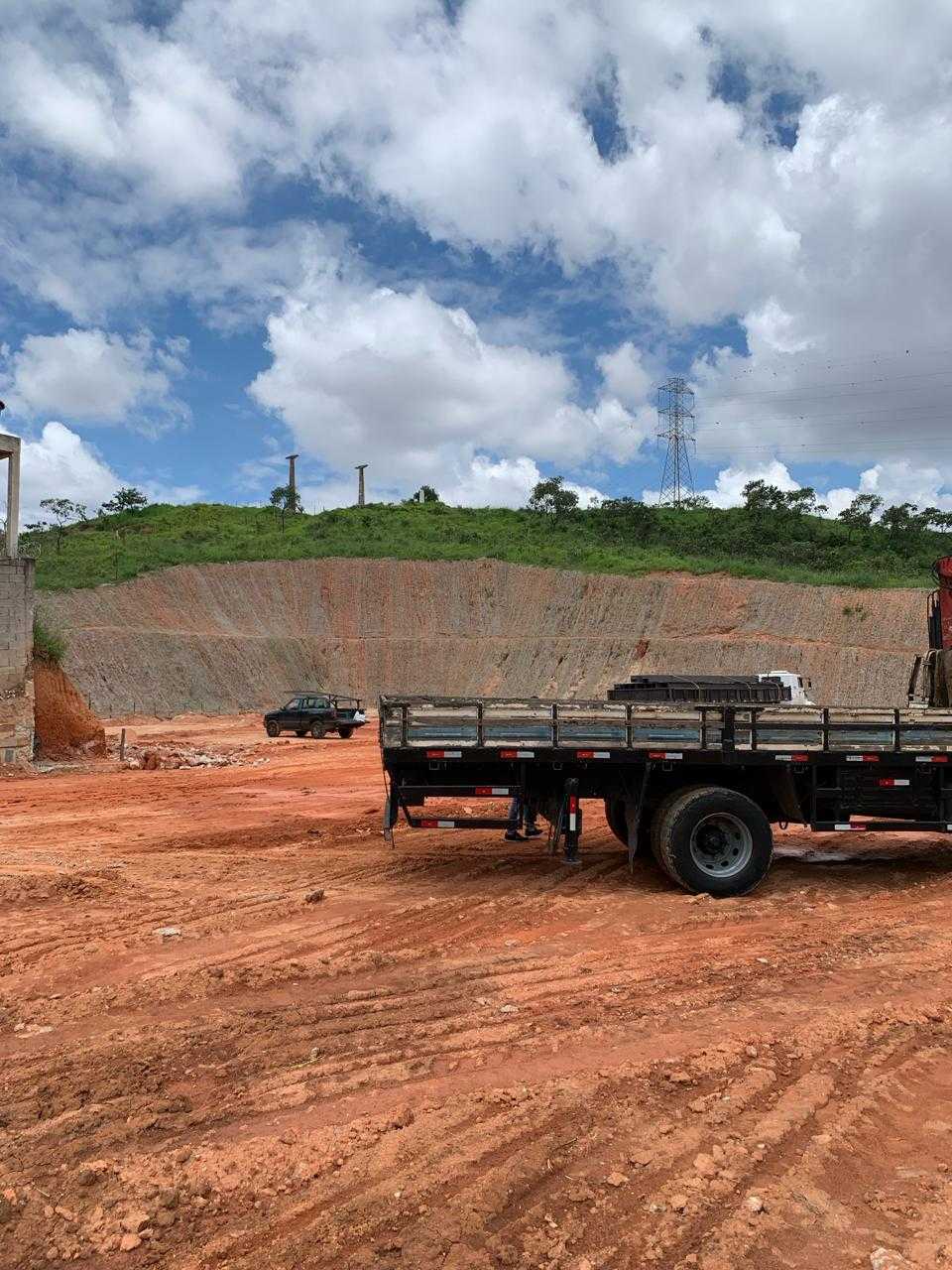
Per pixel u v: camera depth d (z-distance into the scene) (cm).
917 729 909
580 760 890
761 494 8606
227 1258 321
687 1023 539
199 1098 445
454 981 616
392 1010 562
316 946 702
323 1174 373
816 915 796
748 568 5950
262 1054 496
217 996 591
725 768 920
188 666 4731
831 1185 368
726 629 5412
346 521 8775
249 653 5069
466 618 5931
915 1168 382
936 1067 484
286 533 8175
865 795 908
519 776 907
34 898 845
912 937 725
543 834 1152
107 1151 395
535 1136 404
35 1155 392
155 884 907
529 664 5494
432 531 8269
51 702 2270
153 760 2117
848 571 6619
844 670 4919
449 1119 417
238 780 1850
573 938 722
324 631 5719
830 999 582
